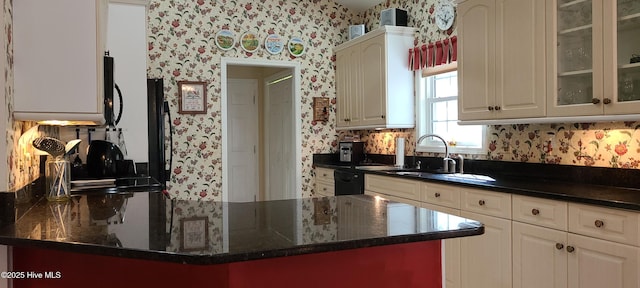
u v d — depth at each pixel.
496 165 3.49
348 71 4.91
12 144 1.76
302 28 5.03
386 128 4.48
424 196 3.36
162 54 4.38
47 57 1.87
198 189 4.53
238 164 6.30
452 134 4.04
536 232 2.46
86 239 1.28
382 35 4.30
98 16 1.94
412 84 4.42
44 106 1.86
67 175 2.16
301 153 5.07
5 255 1.44
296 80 5.00
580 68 2.50
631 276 2.00
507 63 2.93
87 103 1.92
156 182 2.99
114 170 3.18
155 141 3.66
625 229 2.03
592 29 2.41
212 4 4.59
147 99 3.60
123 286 1.42
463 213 2.97
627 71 2.30
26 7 1.85
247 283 1.32
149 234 1.35
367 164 4.84
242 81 6.33
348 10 5.27
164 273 1.38
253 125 6.40
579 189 2.51
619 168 2.64
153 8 4.36
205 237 1.30
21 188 1.94
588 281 2.19
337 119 5.18
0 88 1.61
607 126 2.72
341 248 1.25
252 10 4.77
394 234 1.34
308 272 1.40
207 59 4.56
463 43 3.29
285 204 1.97
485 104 3.10
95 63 1.93
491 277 2.75
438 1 4.08
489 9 3.06
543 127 3.13
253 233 1.36
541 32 2.69
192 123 4.51
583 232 2.21
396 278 1.54
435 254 1.61
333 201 2.06
